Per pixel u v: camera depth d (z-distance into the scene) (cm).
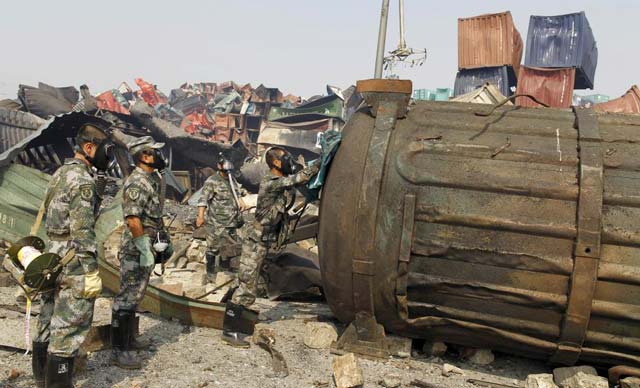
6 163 845
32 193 845
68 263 322
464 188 411
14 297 573
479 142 428
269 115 3262
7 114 1359
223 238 773
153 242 429
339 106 3072
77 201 325
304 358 442
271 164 486
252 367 416
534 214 396
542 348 411
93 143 340
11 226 830
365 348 448
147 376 386
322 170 457
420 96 2355
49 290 326
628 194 385
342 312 466
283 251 680
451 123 451
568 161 405
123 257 412
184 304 514
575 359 410
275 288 662
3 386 352
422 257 421
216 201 771
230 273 775
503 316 414
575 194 391
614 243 383
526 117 452
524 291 399
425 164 424
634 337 392
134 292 408
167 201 1628
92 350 422
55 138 1305
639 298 382
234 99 3959
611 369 407
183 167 2025
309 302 661
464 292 414
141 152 416
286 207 494
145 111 1861
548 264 389
